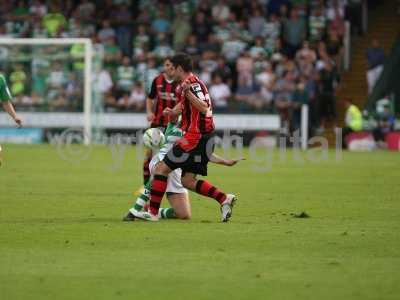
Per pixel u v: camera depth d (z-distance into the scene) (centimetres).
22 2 11194
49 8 11194
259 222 3884
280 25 10494
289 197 4962
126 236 3447
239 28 10550
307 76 9888
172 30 10644
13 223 3803
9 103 4709
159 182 3838
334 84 10119
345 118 10162
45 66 9856
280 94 9869
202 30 10550
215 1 10888
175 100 4597
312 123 9856
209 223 3834
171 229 3638
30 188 5322
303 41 10300
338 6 10688
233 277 2728
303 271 2817
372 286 2617
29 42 9656
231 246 3247
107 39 10612
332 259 3011
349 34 10938
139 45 10569
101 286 2608
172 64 3791
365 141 9781
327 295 2511
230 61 10244
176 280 2686
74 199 4769
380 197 4984
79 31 10894
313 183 5831
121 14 10988
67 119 9888
